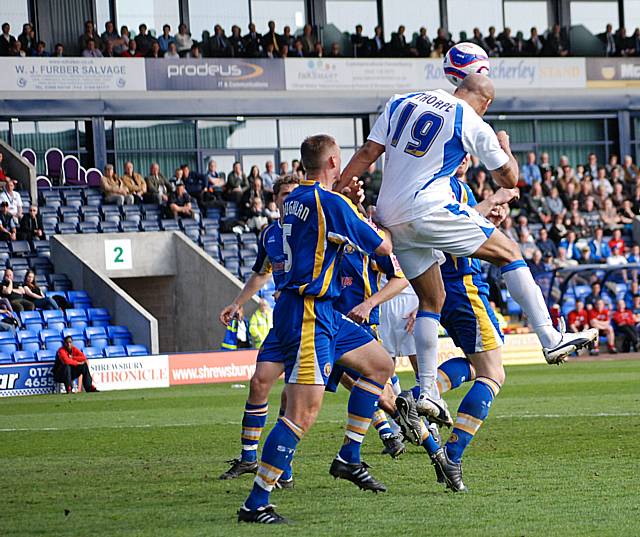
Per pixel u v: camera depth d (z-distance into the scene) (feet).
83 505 51.31
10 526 45.80
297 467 63.52
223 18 254.47
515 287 50.29
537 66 265.75
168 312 214.48
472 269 52.85
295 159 255.70
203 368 173.99
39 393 163.94
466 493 51.67
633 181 254.06
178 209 222.28
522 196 237.86
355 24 264.52
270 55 248.32
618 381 134.21
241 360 177.06
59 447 80.18
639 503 47.44
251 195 225.35
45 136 236.43
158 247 211.82
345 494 52.85
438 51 260.42
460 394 126.00
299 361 45.73
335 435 81.00
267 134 253.85
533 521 43.70
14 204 213.25
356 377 55.72
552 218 232.32
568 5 277.44
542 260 216.33
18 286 199.11
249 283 61.46
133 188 225.97
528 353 196.85
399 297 77.56
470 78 51.08
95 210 221.25
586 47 279.49
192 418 103.45
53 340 187.32
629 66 272.31
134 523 45.78
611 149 276.62
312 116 255.09
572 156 274.16
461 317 52.49
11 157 225.15
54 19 241.14
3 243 208.23
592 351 201.57
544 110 265.95
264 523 44.68
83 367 163.02
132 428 94.38
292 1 259.39
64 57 232.94
